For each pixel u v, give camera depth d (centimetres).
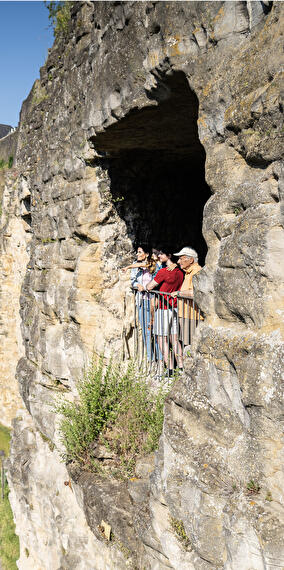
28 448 900
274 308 306
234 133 343
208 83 368
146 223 726
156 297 611
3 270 1338
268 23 315
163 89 448
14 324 1366
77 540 634
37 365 861
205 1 362
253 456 316
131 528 475
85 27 618
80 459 591
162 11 407
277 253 303
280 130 295
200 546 347
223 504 334
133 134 578
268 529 292
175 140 604
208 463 354
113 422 584
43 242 823
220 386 353
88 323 678
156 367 602
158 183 740
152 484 421
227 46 350
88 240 687
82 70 631
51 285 782
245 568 311
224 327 356
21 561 895
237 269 335
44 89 870
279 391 293
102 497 513
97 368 665
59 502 705
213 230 362
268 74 308
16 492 914
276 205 309
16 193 1238
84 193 670
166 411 406
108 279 686
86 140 632
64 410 630
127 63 484
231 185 349
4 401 1420
